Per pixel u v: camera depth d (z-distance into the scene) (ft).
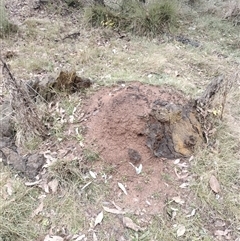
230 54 6.73
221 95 4.47
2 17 7.02
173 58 6.38
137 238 3.38
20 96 4.18
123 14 7.46
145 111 4.08
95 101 4.52
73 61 6.13
